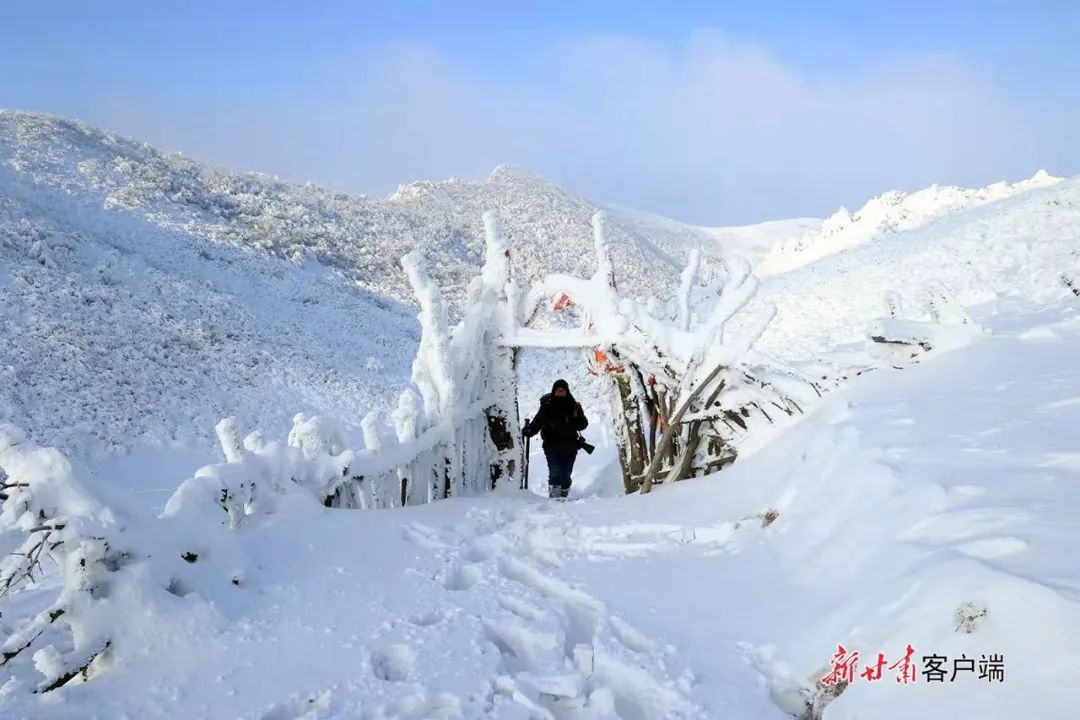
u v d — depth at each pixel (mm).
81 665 3105
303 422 5418
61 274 26719
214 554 3898
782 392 6562
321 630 3527
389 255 55906
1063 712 2047
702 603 3852
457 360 7055
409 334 38344
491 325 7652
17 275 25156
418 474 6395
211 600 3598
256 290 36188
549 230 81812
